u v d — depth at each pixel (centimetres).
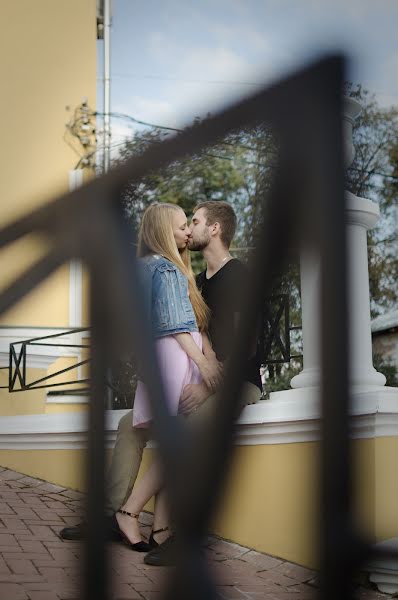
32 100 982
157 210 373
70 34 998
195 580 75
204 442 72
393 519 358
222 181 1054
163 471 76
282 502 381
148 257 362
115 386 523
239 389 71
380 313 1333
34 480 582
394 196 1377
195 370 358
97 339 77
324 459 69
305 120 62
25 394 800
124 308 76
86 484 82
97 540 82
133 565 356
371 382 392
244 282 68
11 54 988
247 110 62
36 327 835
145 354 77
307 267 69
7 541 415
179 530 75
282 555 377
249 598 329
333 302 66
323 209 64
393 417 359
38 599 312
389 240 1358
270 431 385
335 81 62
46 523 462
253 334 69
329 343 67
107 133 975
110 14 1055
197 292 372
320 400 68
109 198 73
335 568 70
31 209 75
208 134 65
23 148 972
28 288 74
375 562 72
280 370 837
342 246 65
